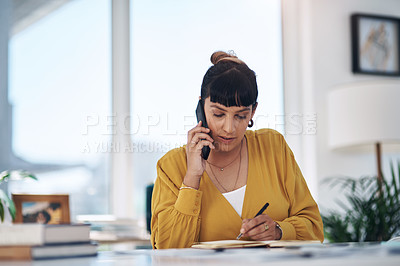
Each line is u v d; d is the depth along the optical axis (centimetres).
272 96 375
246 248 132
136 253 126
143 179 345
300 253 108
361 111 329
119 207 339
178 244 162
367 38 386
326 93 377
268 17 379
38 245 108
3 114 319
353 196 333
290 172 179
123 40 347
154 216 170
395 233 298
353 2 389
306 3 382
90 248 117
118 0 349
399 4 397
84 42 341
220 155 174
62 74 335
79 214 332
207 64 360
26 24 331
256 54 374
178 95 353
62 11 339
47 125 329
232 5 370
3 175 166
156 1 356
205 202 169
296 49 384
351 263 91
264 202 170
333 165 371
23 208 150
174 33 357
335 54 381
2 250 110
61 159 330
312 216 176
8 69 324
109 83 344
